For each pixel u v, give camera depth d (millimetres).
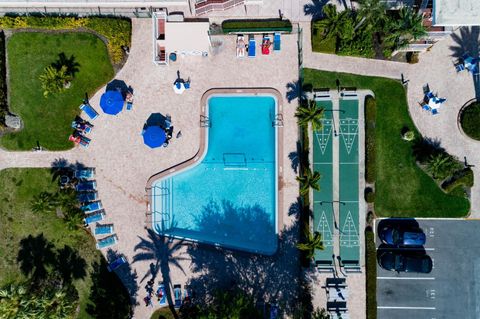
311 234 42688
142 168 46062
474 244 44750
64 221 44031
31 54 46062
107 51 45969
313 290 45250
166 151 46000
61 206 44125
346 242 45281
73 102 46000
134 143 46062
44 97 46000
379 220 45312
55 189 46031
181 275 45875
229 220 46094
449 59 44781
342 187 45312
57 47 46000
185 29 43531
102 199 46000
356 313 45094
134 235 46031
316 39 44750
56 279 45500
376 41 44594
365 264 44875
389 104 45031
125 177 46062
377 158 45062
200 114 45812
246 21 45188
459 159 44719
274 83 45531
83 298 45938
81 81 46000
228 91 45688
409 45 42438
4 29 46156
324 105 45344
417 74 44938
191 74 45875
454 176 44375
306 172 41906
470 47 44750
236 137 46031
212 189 46188
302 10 45156
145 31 46031
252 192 45906
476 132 43469
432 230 44938
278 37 45062
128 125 46031
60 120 46062
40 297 40875
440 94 44906
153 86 45969
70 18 45000
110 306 44844
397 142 45062
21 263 46219
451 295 44750
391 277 45125
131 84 46094
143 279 45875
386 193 45031
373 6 38500
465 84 44781
